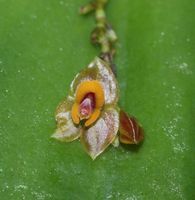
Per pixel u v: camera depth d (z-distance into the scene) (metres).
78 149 0.06
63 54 0.06
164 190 0.06
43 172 0.06
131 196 0.06
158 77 0.06
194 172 0.06
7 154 0.06
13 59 0.06
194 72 0.06
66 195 0.06
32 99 0.06
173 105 0.06
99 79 0.06
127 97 0.06
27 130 0.06
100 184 0.06
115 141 0.06
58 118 0.06
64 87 0.06
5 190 0.06
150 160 0.06
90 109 0.06
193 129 0.06
